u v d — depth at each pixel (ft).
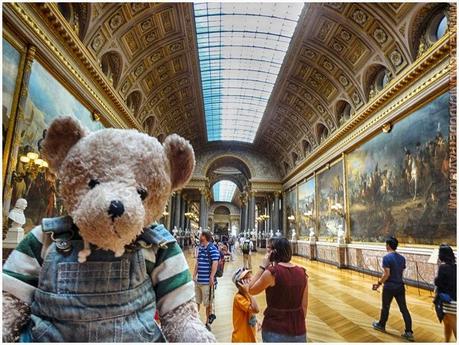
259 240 105.70
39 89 26.66
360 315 22.30
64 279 3.64
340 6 41.50
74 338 3.43
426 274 32.63
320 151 68.69
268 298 9.41
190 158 4.68
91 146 4.06
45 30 26.55
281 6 47.03
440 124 31.73
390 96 40.57
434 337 17.58
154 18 43.83
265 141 102.32
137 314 3.79
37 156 24.52
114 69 45.06
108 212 3.29
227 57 61.72
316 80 59.16
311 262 66.74
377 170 44.37
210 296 18.58
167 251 4.41
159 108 68.23
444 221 30.48
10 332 3.56
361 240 48.49
